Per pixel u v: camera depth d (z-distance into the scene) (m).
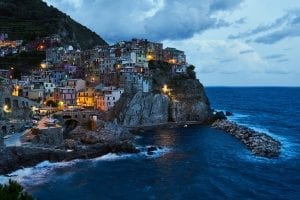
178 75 197.38
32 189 76.25
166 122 170.38
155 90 174.38
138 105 160.38
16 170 88.19
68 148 105.25
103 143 110.44
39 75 179.00
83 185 79.75
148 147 116.31
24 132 110.38
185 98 181.62
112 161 99.88
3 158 87.62
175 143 125.50
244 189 79.44
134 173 89.31
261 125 180.50
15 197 25.58
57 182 81.19
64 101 159.25
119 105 156.50
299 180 85.62
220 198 73.88
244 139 129.88
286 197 75.00
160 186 80.31
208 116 183.50
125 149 108.81
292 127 173.25
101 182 82.00
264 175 89.50
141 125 160.12
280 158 106.00
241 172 91.81
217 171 92.50
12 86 149.00
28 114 133.75
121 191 76.69
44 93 159.00
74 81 171.75
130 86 163.88
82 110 144.25
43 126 110.31
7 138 104.31
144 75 173.12
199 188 79.50
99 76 181.00
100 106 157.75
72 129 132.25
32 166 91.88
